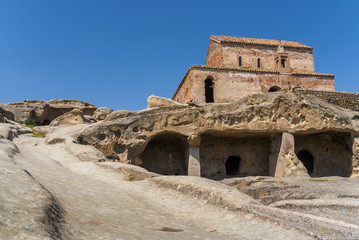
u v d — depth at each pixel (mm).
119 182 12852
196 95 37219
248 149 30172
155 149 28562
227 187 11445
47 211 5324
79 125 26203
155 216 7930
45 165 12773
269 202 15453
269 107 26672
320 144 30953
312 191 17109
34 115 37406
